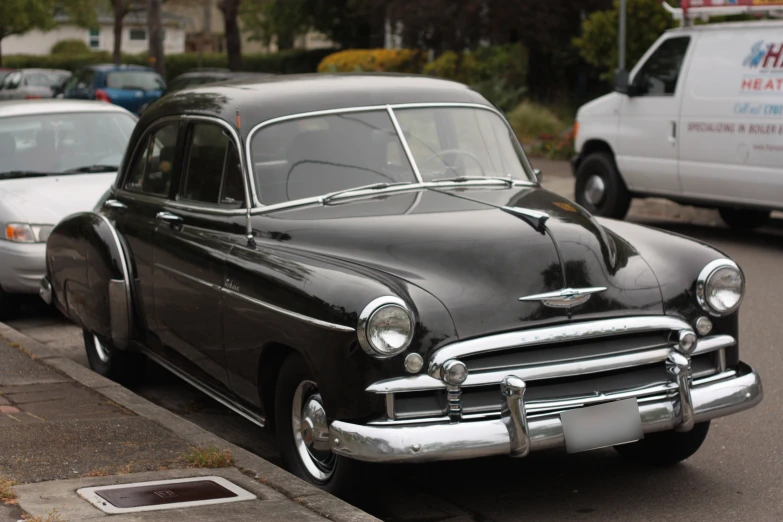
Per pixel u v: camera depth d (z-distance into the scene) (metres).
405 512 5.77
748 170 13.19
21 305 11.40
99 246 7.79
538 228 5.89
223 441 6.24
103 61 64.81
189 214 6.93
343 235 5.97
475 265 5.58
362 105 6.89
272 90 6.94
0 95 39.00
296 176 6.52
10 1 54.53
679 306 5.81
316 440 5.56
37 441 6.20
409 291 5.37
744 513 5.71
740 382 5.82
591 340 5.56
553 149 24.39
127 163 8.03
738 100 13.25
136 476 5.61
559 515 5.71
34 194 10.70
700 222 16.06
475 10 31.12
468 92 7.41
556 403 5.35
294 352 5.71
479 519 5.67
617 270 5.81
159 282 7.20
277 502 5.27
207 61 61.28
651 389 5.57
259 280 5.94
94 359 8.54
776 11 13.37
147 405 7.01
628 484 6.17
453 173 6.85
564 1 32.44
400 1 32.44
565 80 35.25
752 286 11.48
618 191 15.25
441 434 5.10
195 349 6.79
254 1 58.97
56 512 4.99
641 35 24.44
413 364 5.18
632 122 14.79
